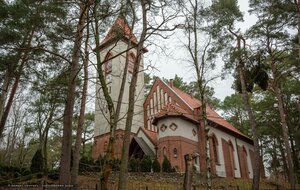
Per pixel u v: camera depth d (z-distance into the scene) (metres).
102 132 37.00
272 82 28.44
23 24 17.00
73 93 15.41
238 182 29.08
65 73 17.52
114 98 35.78
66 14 16.94
